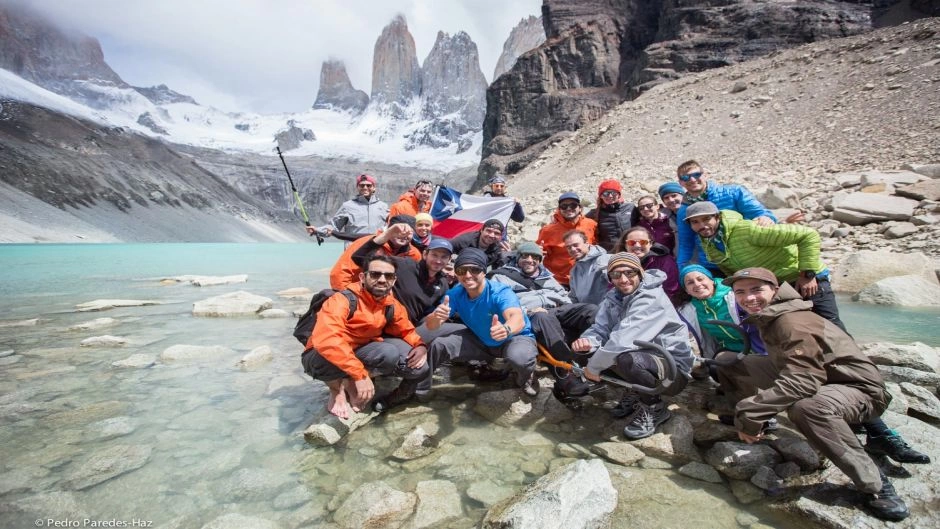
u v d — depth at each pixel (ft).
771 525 8.21
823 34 166.40
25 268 58.39
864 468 8.11
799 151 62.49
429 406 13.46
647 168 80.18
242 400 13.53
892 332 18.49
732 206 15.05
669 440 10.82
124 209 422.41
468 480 9.66
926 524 7.63
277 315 25.23
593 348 12.47
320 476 9.73
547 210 59.16
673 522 8.23
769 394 9.00
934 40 78.28
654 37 228.84
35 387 14.24
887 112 62.34
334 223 23.62
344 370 11.60
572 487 8.25
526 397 13.56
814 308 12.80
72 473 9.50
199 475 9.60
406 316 13.62
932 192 34.96
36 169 394.93
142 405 13.02
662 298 12.12
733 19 180.65
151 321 23.90
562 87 244.01
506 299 13.10
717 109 97.96
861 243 31.76
